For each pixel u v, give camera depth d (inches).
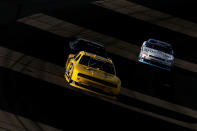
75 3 4284.0
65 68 1875.0
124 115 1392.7
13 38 2541.8
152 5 5034.5
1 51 2111.2
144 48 2578.7
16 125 1029.2
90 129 1132.5
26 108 1204.5
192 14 5022.1
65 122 1144.2
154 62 2486.5
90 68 1509.6
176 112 1702.8
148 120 1419.8
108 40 3339.1
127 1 4953.3
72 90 1581.0
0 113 1102.4
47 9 3769.7
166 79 2405.3
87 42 2143.2
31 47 2407.7
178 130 1393.9
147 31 4008.4
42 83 1594.5
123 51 3088.1
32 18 3299.7
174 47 3718.0
